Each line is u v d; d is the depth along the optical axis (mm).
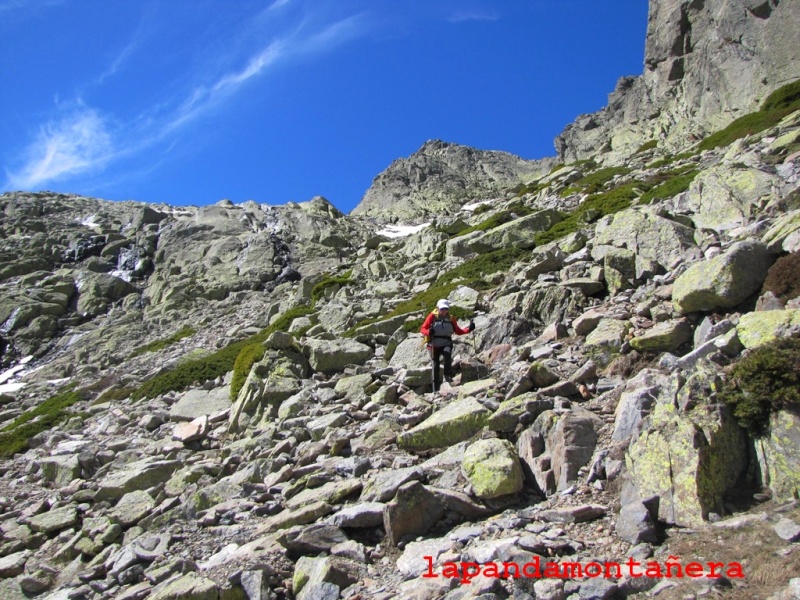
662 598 6527
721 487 7824
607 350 13250
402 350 18891
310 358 20047
